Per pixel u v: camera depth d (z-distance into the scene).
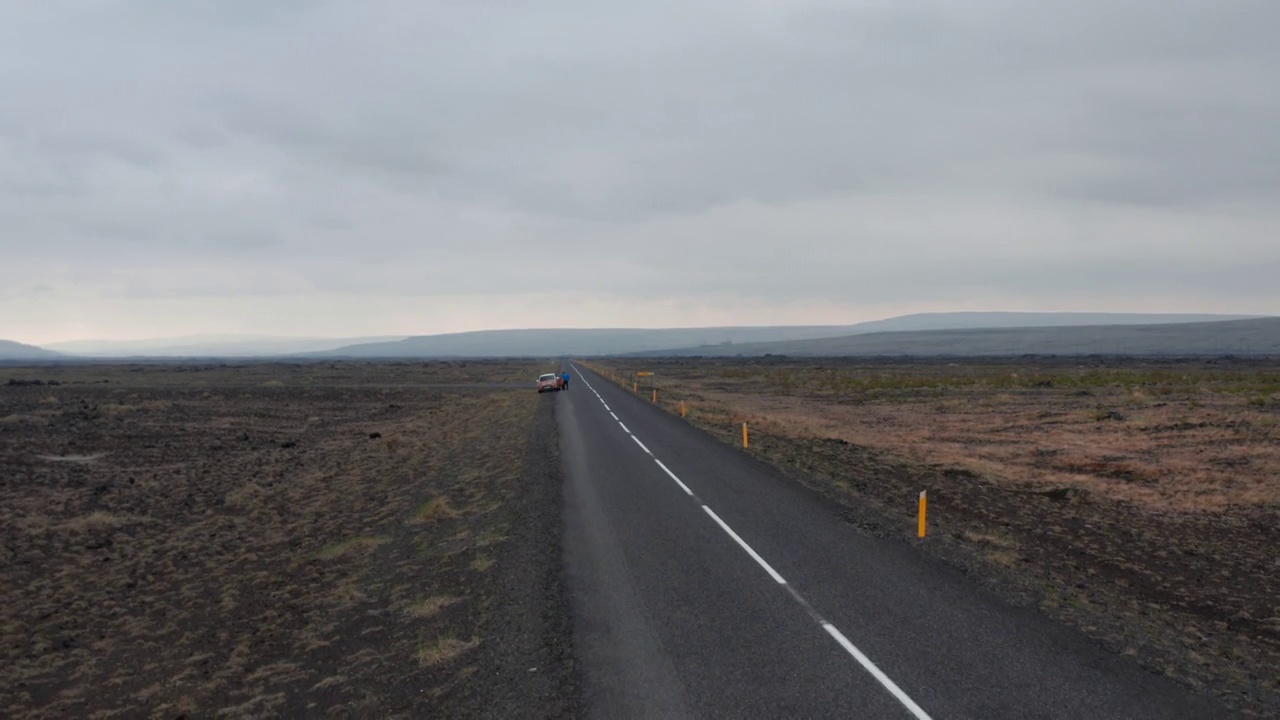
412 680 9.09
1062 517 19.23
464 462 28.56
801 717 7.33
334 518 21.05
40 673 11.80
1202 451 29.83
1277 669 9.20
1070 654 8.94
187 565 17.47
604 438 32.81
